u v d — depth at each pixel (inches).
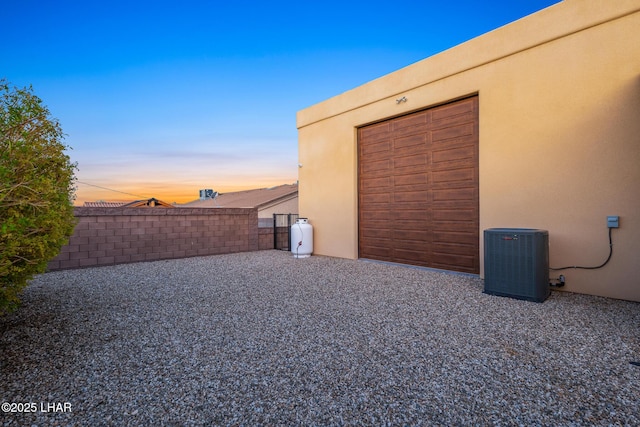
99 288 201.3
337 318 140.3
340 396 79.4
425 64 252.4
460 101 237.3
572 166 179.6
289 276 236.7
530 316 140.9
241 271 259.3
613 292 168.1
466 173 233.9
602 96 169.9
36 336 120.5
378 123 297.3
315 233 356.8
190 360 99.9
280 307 157.5
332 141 335.9
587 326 127.8
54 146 138.3
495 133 210.8
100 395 80.3
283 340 115.9
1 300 113.7
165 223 331.9
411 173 269.9
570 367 93.7
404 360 99.0
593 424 67.8
